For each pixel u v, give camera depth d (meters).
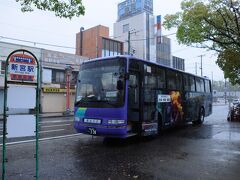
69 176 6.07
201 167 6.86
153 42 54.44
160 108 11.97
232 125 17.05
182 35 13.30
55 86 32.41
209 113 20.25
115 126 9.15
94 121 9.59
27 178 5.90
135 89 10.22
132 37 54.06
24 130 5.10
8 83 4.96
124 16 63.22
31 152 8.57
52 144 10.07
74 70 34.66
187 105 15.41
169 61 59.66
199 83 17.89
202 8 12.32
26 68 5.19
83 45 45.28
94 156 8.09
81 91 10.32
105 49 43.50
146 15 53.75
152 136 11.55
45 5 7.62
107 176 6.08
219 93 103.88
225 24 12.45
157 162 7.36
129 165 7.05
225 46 13.21
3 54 26.89
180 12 13.58
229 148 9.34
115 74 9.54
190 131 14.14
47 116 26.42
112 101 9.34
